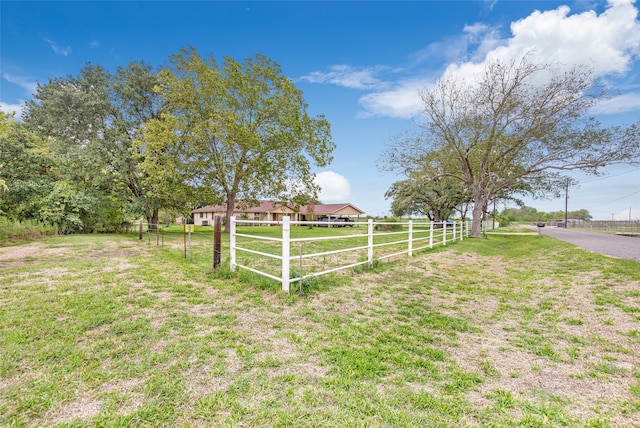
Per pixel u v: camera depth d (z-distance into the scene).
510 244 15.86
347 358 2.71
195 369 2.46
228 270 6.25
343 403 2.03
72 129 20.94
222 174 19.38
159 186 18.12
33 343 2.86
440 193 36.53
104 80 21.78
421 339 3.24
